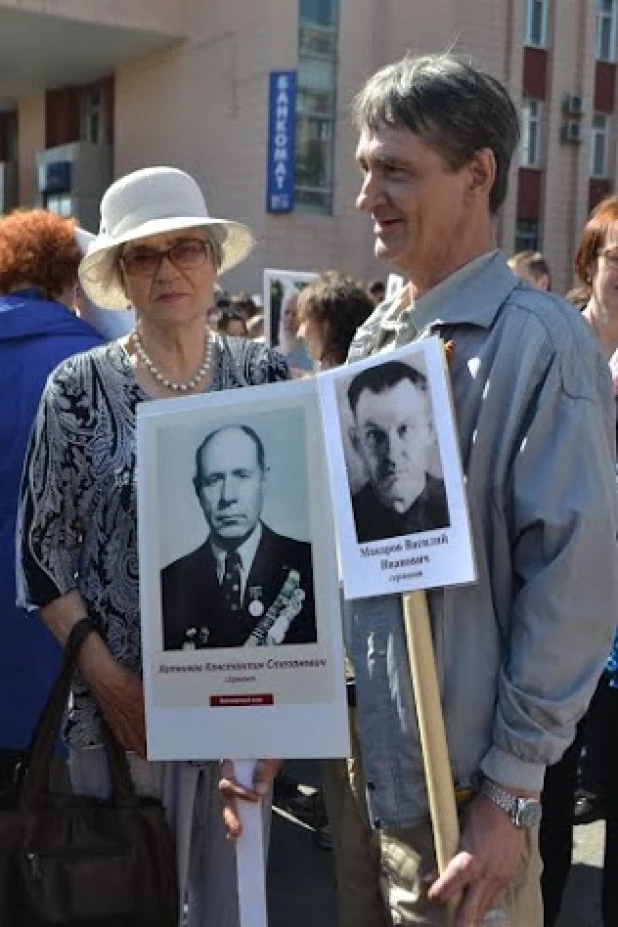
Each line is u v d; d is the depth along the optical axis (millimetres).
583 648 1468
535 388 1491
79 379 1997
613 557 1465
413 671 1519
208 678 1715
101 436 1972
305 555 1662
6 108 25609
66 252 2648
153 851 1908
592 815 3570
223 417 1729
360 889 1869
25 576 1989
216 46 20000
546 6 21312
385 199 1561
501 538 1521
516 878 1561
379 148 1542
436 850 1526
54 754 2059
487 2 20359
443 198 1539
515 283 1587
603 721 2529
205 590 1718
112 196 2090
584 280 2869
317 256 19734
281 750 1678
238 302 7742
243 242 2279
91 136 23734
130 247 2037
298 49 19297
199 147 20516
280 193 19031
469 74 1523
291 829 3750
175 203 2062
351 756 1789
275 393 1698
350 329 3461
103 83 23094
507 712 1484
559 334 1503
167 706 1743
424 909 1619
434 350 1497
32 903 1841
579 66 21719
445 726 1541
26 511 1986
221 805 2070
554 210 21688
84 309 2859
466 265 1586
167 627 1739
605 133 22500
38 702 2438
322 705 1657
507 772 1484
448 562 1488
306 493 1666
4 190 25469
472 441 1514
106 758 2006
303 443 1673
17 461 2412
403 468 1531
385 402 1550
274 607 1676
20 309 2492
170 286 2029
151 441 1764
